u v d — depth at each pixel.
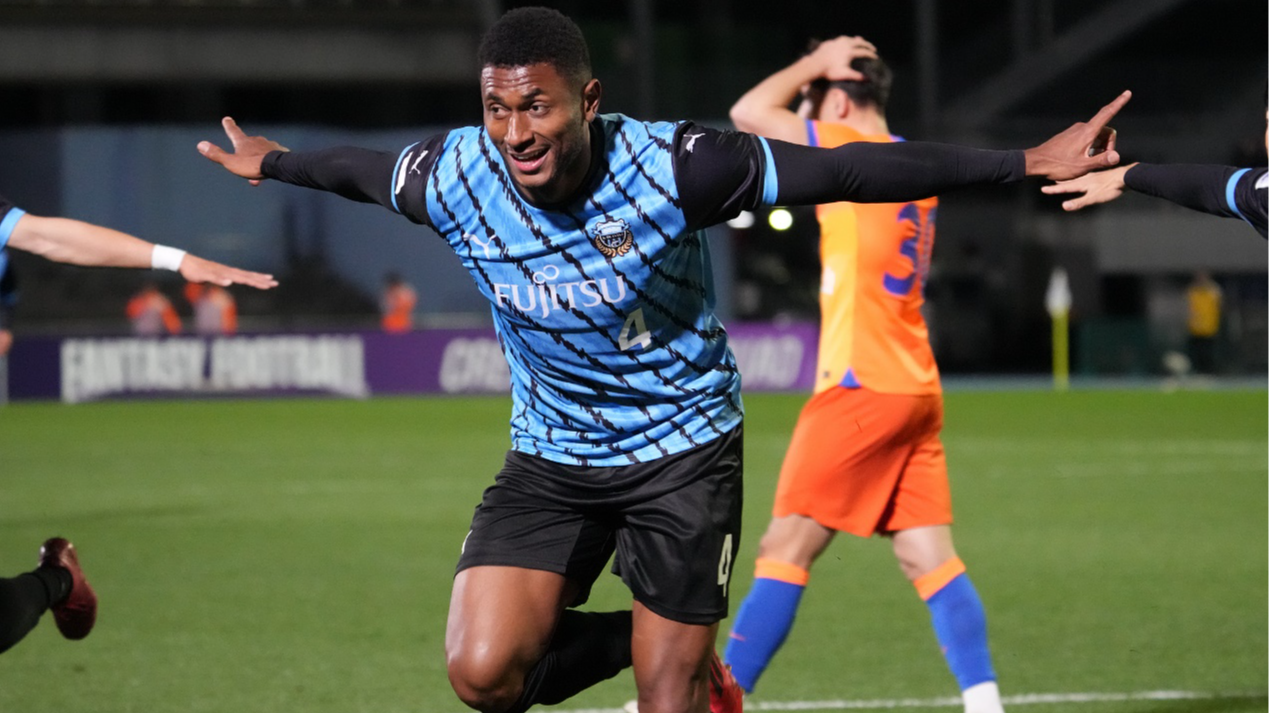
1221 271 123.44
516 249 11.94
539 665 13.33
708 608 12.77
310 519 35.09
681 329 12.51
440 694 18.72
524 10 11.23
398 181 12.44
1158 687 18.81
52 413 70.56
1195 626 22.62
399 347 83.00
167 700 18.44
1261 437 56.28
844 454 16.11
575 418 12.84
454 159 12.08
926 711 17.86
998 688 18.84
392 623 23.16
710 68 116.19
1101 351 103.62
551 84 11.00
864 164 11.68
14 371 79.19
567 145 11.19
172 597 25.34
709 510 12.73
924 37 116.38
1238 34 133.12
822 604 24.80
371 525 34.12
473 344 83.69
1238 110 121.12
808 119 17.53
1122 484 41.66
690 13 127.38
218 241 92.62
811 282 117.00
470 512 36.38
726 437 12.98
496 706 12.71
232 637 22.11
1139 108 122.94
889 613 23.98
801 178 11.70
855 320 16.12
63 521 34.75
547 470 13.09
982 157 11.79
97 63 102.50
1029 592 25.58
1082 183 13.55
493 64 11.04
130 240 14.22
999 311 121.00
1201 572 27.45
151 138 91.88
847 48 16.81
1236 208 12.56
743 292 110.00
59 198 91.31
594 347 12.32
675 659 12.82
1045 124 118.81
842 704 18.20
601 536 13.24
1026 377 105.94
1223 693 18.44
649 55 107.56
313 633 22.41
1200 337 99.12
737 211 11.88
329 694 18.72
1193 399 78.88
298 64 105.56
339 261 93.94
